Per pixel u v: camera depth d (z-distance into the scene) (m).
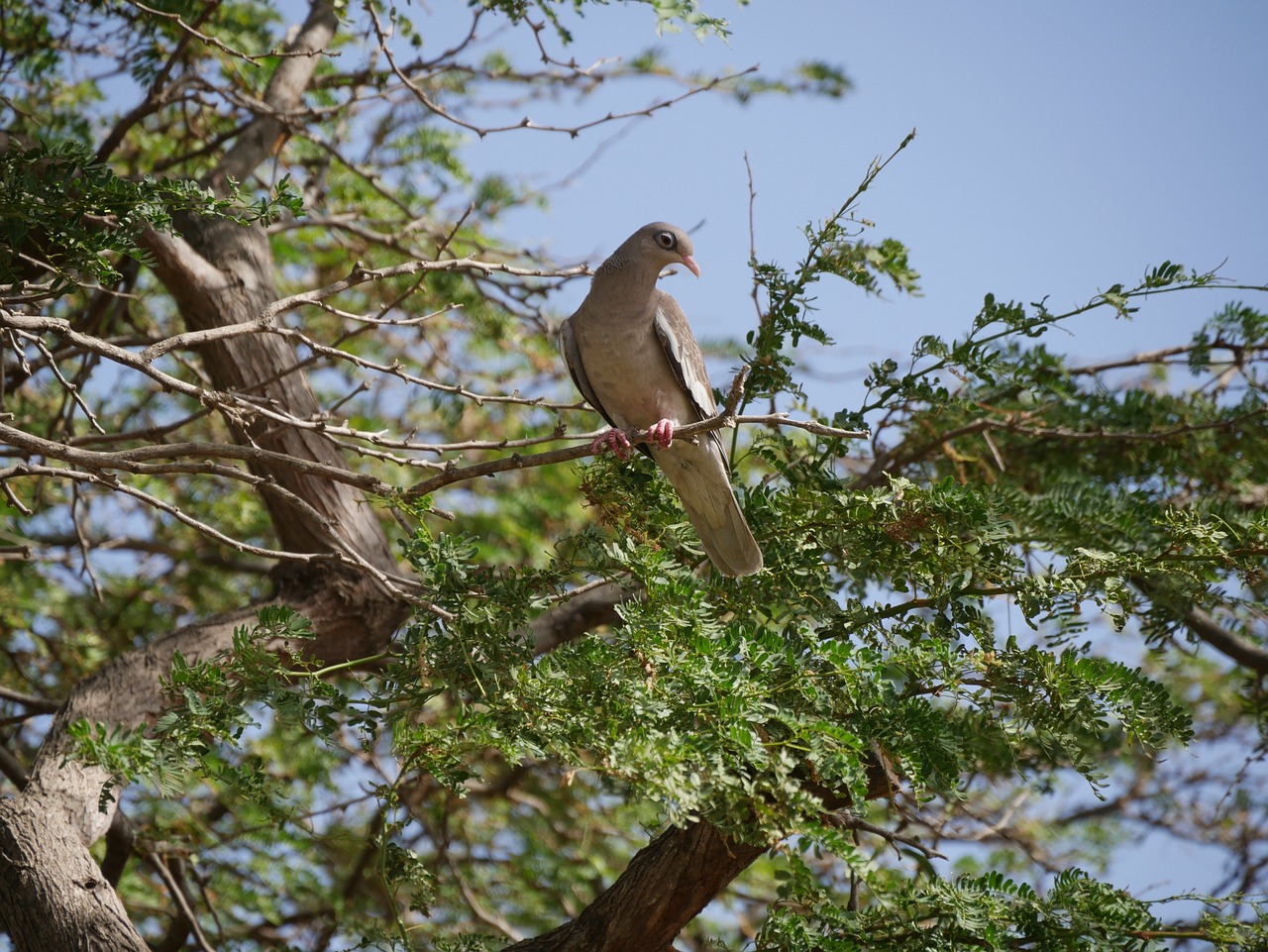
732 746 5.28
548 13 9.19
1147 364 10.91
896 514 6.69
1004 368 7.49
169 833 9.30
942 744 5.86
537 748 5.60
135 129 12.04
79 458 6.20
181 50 9.45
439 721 6.82
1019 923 6.02
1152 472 10.72
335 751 10.52
